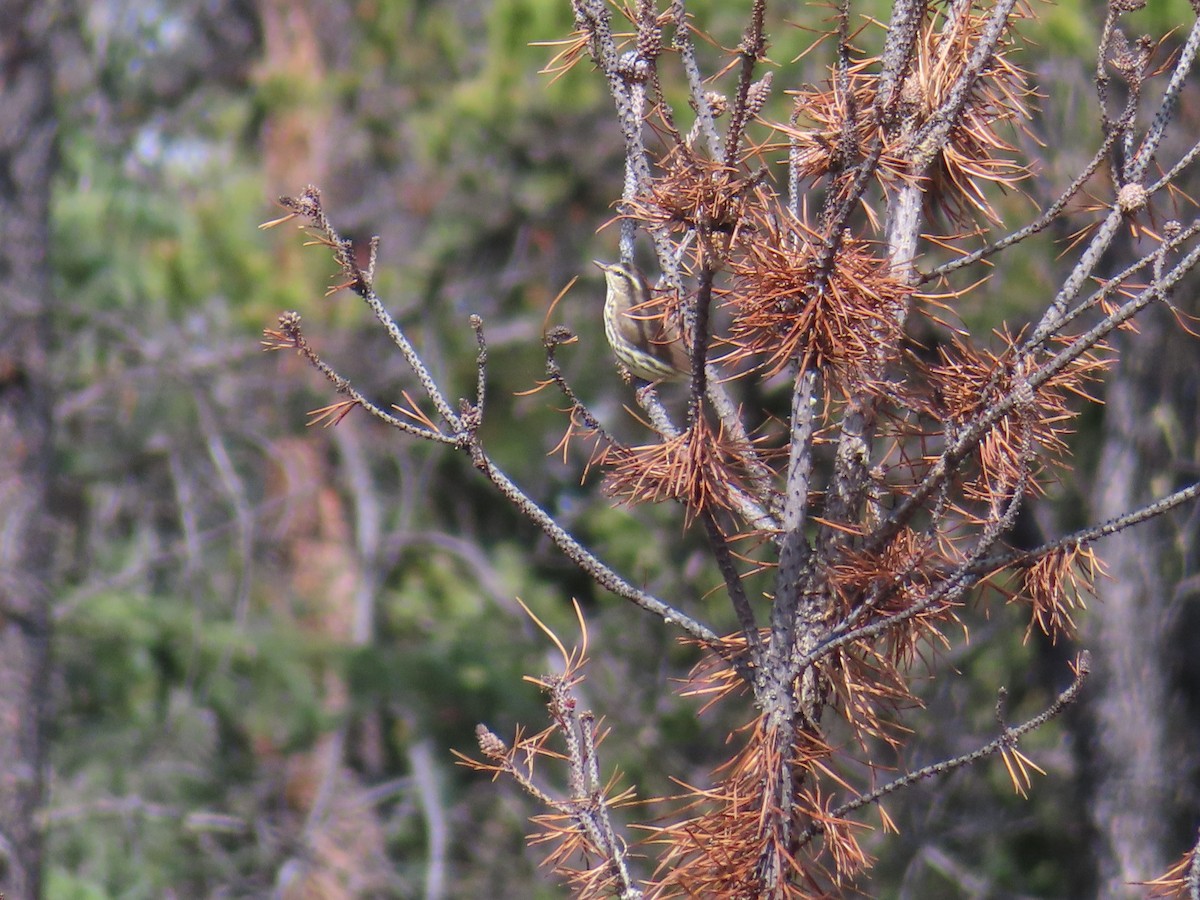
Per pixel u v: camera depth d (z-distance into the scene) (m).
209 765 15.84
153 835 15.32
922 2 4.32
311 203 4.16
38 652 12.72
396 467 19.02
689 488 4.31
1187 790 14.73
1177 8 11.91
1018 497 4.00
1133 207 4.30
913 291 4.24
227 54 21.19
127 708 15.66
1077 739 15.06
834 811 4.21
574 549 4.29
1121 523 4.07
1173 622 14.66
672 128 4.28
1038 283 12.12
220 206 16.59
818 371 4.33
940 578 4.51
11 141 12.81
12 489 12.61
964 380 4.56
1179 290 13.88
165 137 20.77
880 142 3.94
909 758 15.27
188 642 15.77
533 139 16.02
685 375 6.25
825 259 4.10
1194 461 14.57
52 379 13.10
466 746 16.53
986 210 4.88
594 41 4.70
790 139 4.76
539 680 4.37
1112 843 14.67
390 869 16.03
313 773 16.34
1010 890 15.95
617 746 15.79
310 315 16.50
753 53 4.00
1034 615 4.45
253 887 15.81
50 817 14.01
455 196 16.56
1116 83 12.52
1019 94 5.14
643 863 14.67
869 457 4.51
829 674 4.46
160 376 15.54
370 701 16.05
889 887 15.34
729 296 4.25
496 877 16.31
